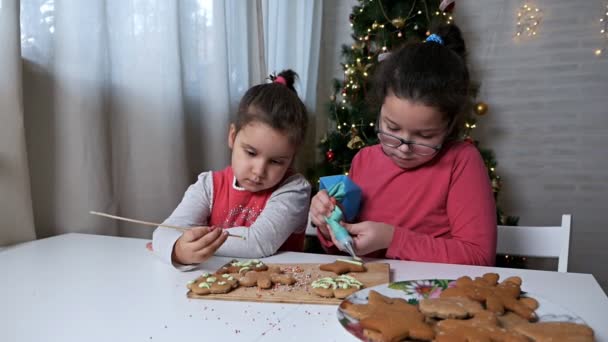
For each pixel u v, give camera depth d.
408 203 1.10
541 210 2.58
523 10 2.53
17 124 0.97
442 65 0.90
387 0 2.22
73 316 0.55
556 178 2.54
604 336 0.50
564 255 0.99
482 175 1.05
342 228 0.87
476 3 2.62
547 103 2.53
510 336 0.44
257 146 0.96
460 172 1.06
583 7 2.44
